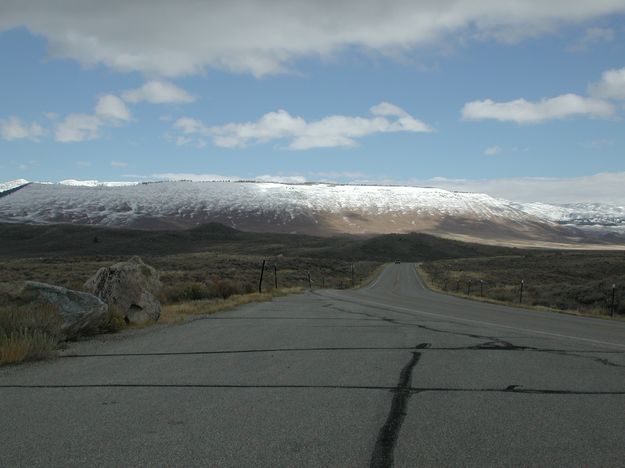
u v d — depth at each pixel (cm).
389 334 1424
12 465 511
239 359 1044
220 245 16412
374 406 716
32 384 827
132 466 510
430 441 584
